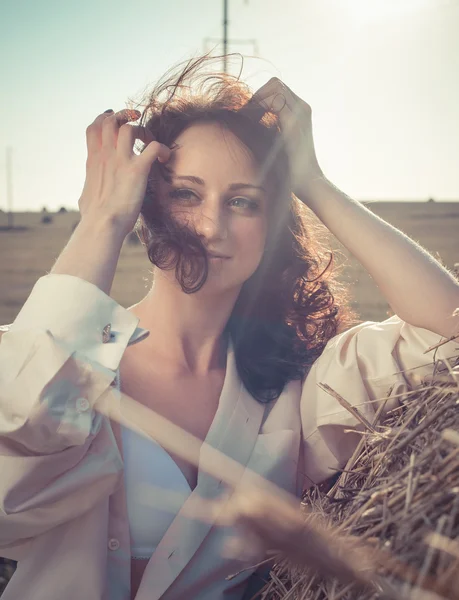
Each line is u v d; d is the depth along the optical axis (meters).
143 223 1.81
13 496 1.38
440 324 1.75
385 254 1.82
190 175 1.69
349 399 1.76
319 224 2.09
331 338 1.95
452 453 1.22
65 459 1.42
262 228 1.77
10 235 44.19
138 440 1.65
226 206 1.73
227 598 1.66
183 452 1.69
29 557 1.55
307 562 0.98
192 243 1.67
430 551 1.10
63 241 41.25
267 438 1.78
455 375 1.49
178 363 1.80
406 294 1.78
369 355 1.79
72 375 1.41
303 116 1.90
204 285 1.73
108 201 1.65
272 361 1.86
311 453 1.85
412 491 1.22
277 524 0.95
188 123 1.73
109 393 1.54
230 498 1.66
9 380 1.38
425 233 39.12
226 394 1.76
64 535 1.54
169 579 1.57
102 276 1.56
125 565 1.59
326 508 1.50
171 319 1.78
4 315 19.67
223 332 1.91
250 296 1.94
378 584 1.13
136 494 1.62
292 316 1.98
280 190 1.82
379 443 1.55
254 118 1.73
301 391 1.88
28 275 29.19
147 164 1.67
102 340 1.50
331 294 2.04
